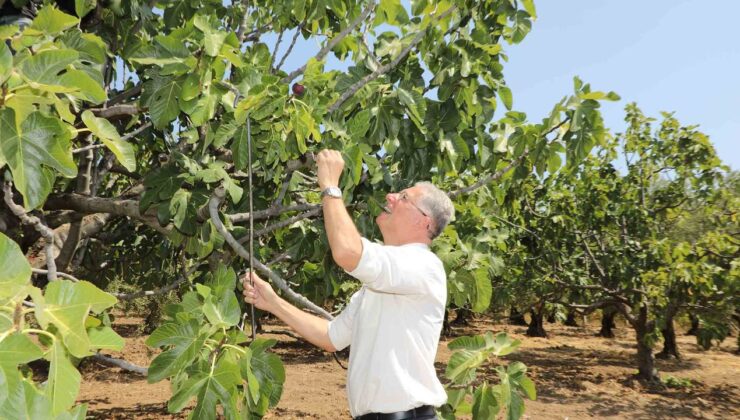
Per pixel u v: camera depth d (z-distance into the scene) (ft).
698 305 43.75
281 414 35.96
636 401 42.98
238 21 15.92
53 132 5.06
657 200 56.18
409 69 12.81
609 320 95.40
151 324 52.03
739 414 40.32
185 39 8.27
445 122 12.57
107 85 12.87
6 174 7.96
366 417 7.68
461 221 16.69
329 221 7.68
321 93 10.71
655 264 46.21
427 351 7.85
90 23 11.26
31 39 5.95
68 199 12.74
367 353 7.80
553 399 42.86
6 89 4.80
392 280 7.47
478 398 9.71
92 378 43.80
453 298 13.67
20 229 12.99
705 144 51.62
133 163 6.40
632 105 54.90
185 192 11.15
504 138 14.25
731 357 69.46
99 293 4.53
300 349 66.54
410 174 13.09
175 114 8.75
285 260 15.23
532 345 80.33
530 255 54.08
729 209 49.83
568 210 53.11
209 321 7.18
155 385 42.65
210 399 6.74
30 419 3.97
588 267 56.13
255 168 12.03
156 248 19.71
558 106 12.19
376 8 13.98
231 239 9.73
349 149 10.06
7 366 3.79
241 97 9.53
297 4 12.92
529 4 12.72
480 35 12.47
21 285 4.13
